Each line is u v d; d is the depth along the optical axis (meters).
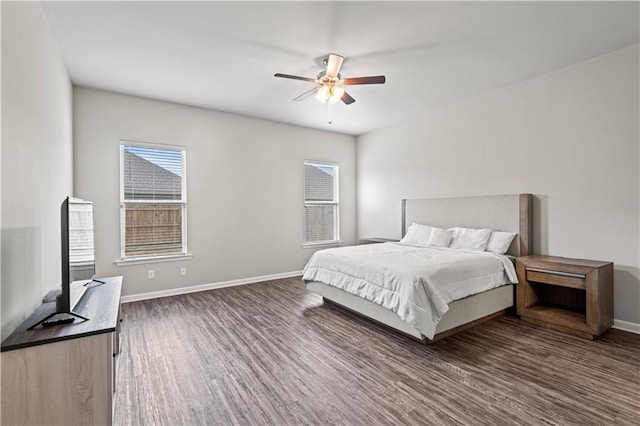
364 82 3.03
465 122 4.36
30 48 1.88
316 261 3.86
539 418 1.75
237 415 1.81
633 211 2.95
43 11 2.23
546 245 3.56
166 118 4.24
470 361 2.42
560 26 2.56
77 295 1.94
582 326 2.86
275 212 5.27
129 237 4.04
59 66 2.79
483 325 3.18
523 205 3.66
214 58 3.04
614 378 2.16
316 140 5.80
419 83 3.74
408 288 2.66
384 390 2.04
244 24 2.48
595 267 2.78
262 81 3.59
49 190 2.27
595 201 3.18
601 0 2.22
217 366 2.37
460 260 3.12
